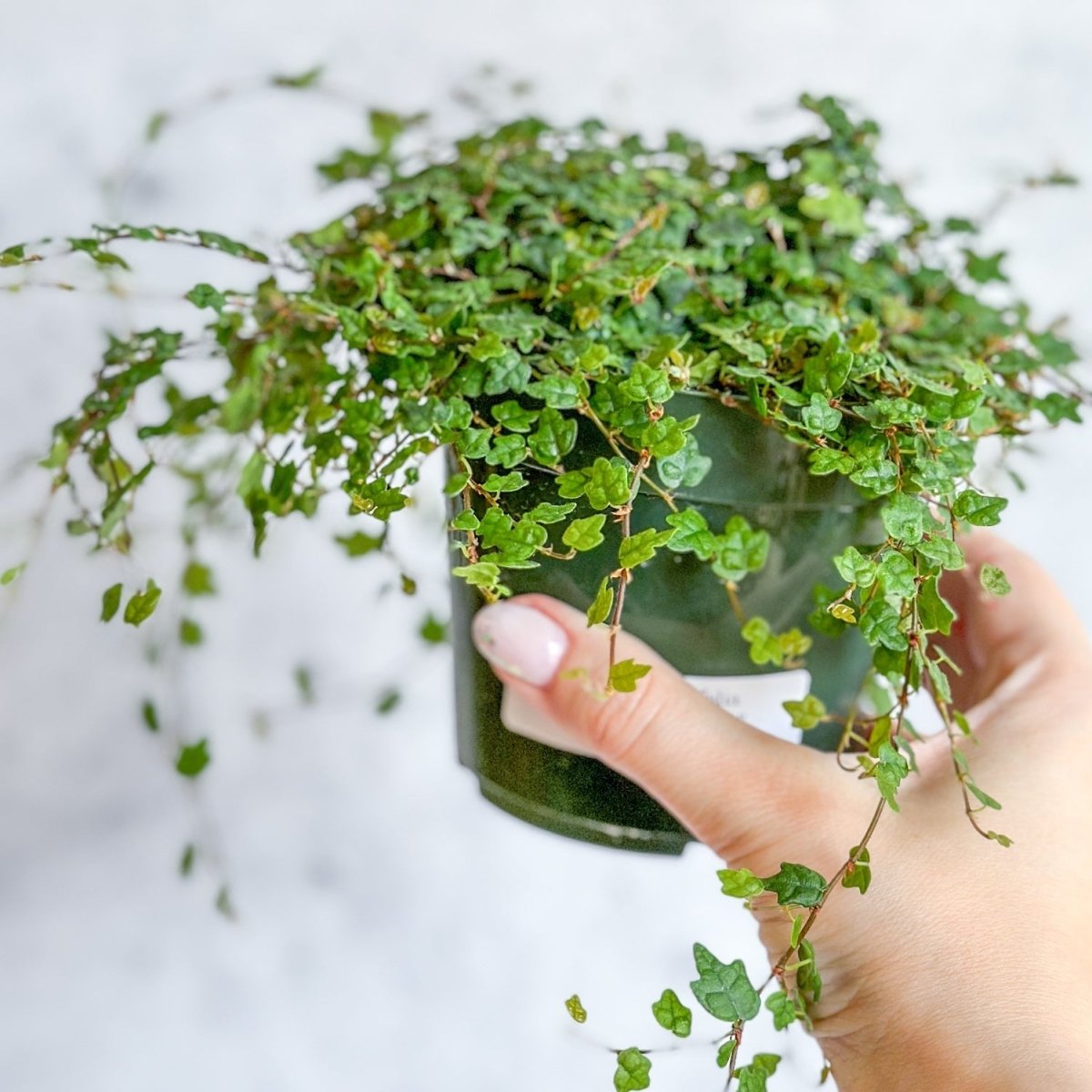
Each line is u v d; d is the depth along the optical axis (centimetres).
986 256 47
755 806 38
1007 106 53
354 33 52
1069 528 54
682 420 37
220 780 53
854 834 37
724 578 38
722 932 54
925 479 35
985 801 35
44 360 51
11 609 48
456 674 43
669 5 52
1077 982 36
